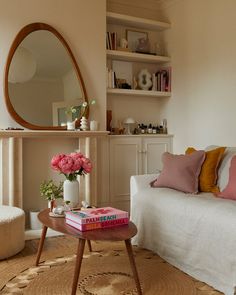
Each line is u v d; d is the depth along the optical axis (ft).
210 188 9.74
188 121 14.48
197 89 13.96
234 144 12.32
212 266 7.53
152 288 7.39
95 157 13.02
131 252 6.96
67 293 7.13
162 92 15.28
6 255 9.00
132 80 15.33
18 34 11.81
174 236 8.63
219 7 12.82
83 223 6.97
